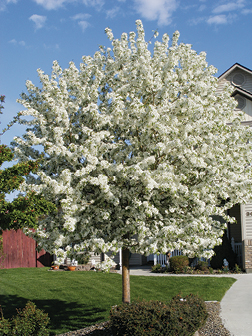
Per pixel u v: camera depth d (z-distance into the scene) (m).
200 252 6.84
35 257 18.67
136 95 7.88
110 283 12.85
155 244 6.22
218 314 8.12
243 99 16.19
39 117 7.71
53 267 17.12
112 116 7.11
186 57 8.00
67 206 6.08
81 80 8.55
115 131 7.79
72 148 6.62
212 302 9.23
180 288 11.29
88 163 6.73
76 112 8.32
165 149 6.57
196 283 11.74
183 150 6.47
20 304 10.95
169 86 7.22
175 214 6.88
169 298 10.24
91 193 7.18
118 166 6.62
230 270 14.18
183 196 6.51
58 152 6.82
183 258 14.46
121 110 6.93
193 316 6.30
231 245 15.20
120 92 7.64
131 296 10.89
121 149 7.39
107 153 7.20
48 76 8.12
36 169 7.39
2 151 7.31
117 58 8.87
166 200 6.89
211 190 6.66
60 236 6.51
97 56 9.16
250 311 8.24
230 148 7.46
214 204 7.20
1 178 7.00
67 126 7.64
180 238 6.73
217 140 6.94
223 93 8.35
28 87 8.58
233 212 16.73
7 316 9.84
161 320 5.85
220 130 6.99
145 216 6.48
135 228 6.47
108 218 6.82
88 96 8.00
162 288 11.52
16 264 17.70
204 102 7.22
